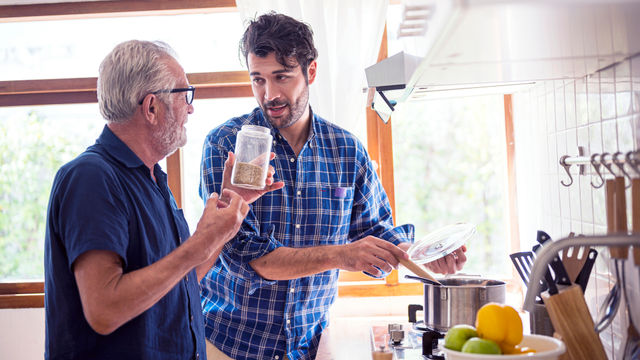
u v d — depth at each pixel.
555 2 0.68
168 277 1.07
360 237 1.81
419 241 1.54
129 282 1.04
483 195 2.63
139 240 1.14
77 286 1.07
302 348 1.60
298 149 1.69
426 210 2.79
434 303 1.41
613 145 1.17
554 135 1.64
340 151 1.71
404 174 2.73
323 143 1.71
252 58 1.50
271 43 1.46
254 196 1.40
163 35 2.42
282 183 1.44
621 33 0.87
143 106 1.18
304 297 1.60
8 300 2.36
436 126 2.70
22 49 2.43
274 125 1.60
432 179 2.74
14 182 2.47
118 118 1.18
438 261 1.54
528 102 1.98
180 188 2.41
